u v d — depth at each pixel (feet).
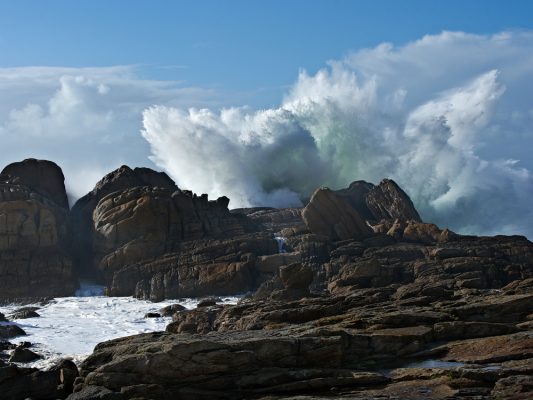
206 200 282.97
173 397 119.75
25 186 280.72
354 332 137.90
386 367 128.77
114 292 257.14
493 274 238.07
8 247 260.01
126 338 144.15
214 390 120.88
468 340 136.26
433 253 248.52
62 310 231.71
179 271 252.42
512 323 146.30
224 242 260.62
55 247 265.34
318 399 111.45
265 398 116.98
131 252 262.88
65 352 174.29
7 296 253.24
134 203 270.46
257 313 167.63
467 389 111.55
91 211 285.84
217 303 230.68
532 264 249.96
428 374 120.47
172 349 120.78
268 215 323.16
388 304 168.45
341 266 247.91
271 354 124.88
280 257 253.44
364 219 306.55
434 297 171.94
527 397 105.50
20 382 136.15
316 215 272.31
